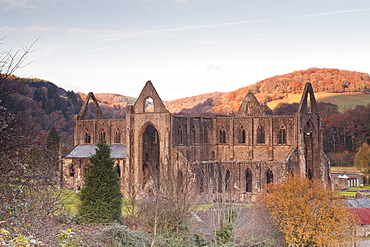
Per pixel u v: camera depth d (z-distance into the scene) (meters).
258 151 114.12
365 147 190.88
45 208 37.97
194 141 117.94
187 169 104.81
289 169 105.88
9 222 32.69
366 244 82.19
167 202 64.00
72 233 34.31
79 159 122.50
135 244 44.97
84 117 135.88
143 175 117.31
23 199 34.25
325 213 68.19
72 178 122.75
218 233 54.50
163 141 110.12
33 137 34.47
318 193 71.88
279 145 111.44
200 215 71.88
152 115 112.12
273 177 106.38
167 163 106.62
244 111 125.88
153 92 112.50
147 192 102.38
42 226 35.78
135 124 114.69
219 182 110.81
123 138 125.06
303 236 67.00
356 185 172.12
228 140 119.06
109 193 61.78
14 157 33.69
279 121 111.75
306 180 76.62
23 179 36.00
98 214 60.44
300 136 108.75
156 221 51.25
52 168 37.19
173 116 110.88
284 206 69.88
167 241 49.25
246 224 67.25
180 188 72.88
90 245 40.00
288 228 66.94
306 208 67.38
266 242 60.91
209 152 120.94
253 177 109.62
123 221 63.03
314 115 116.94
